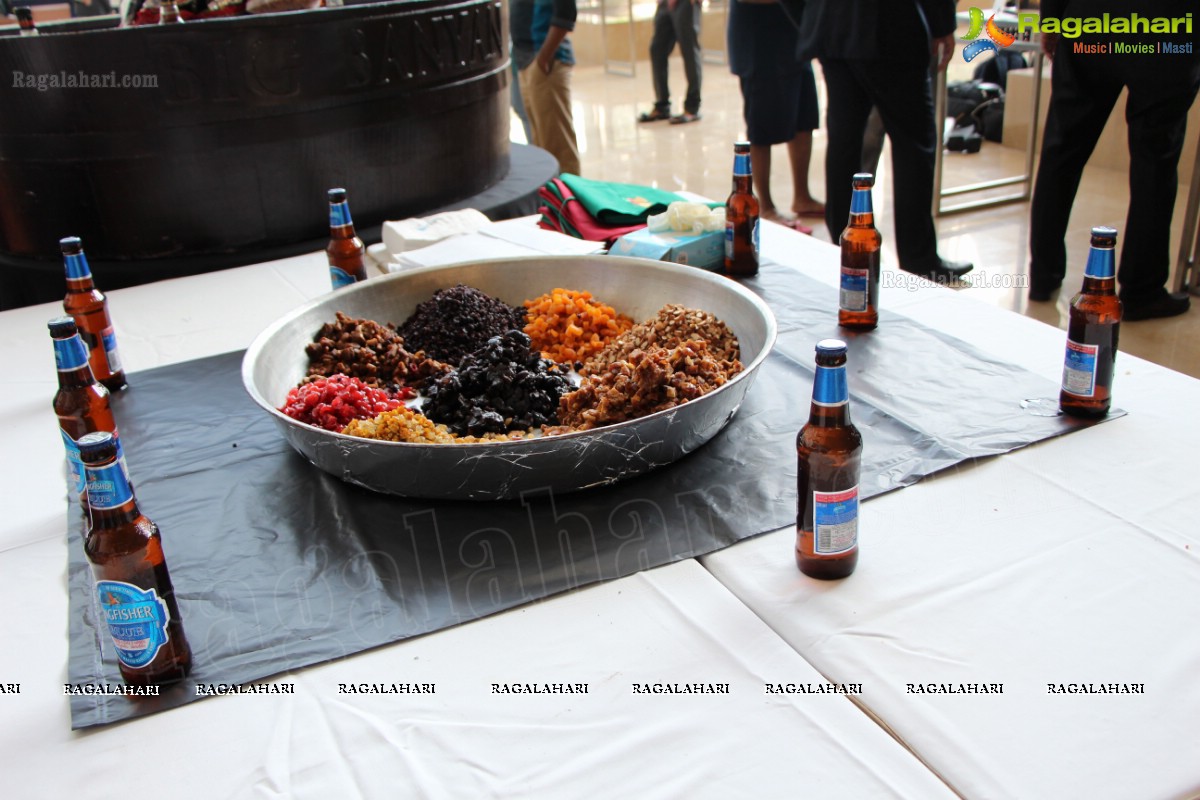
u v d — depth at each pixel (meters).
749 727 0.76
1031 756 0.72
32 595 1.00
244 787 0.74
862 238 1.46
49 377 1.56
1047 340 1.44
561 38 3.88
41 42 2.24
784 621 0.88
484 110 2.82
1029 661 0.81
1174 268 3.35
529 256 1.60
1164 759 0.71
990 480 1.08
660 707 0.79
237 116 2.36
